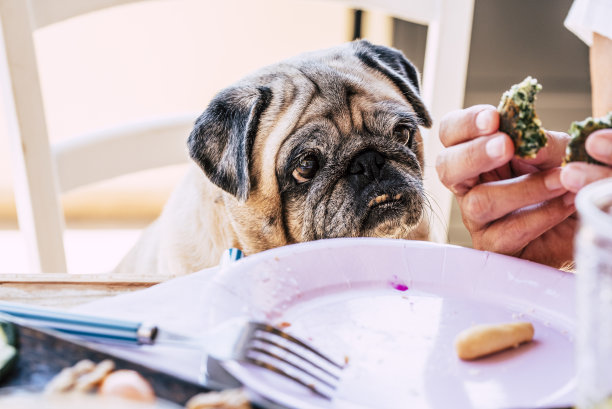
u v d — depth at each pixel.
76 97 2.88
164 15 2.88
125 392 0.44
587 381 0.38
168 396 0.46
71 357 0.50
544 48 2.52
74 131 2.78
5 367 0.49
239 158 1.14
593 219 0.37
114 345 0.58
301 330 0.65
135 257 1.56
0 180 2.93
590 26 1.21
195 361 0.58
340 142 1.14
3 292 0.79
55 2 1.35
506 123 0.76
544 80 2.56
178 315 0.66
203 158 1.19
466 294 0.74
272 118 1.17
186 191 1.38
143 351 0.59
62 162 1.42
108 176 1.46
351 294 0.74
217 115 1.20
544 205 0.84
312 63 1.29
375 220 1.10
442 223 1.56
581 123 0.68
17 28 1.32
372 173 1.12
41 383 0.49
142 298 0.70
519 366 0.60
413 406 0.54
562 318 0.68
